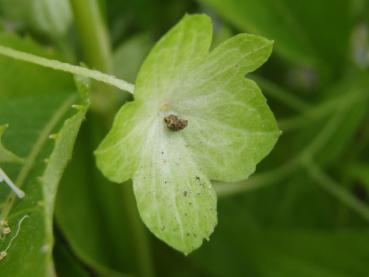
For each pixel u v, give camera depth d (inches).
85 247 3.7
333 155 4.5
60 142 2.4
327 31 4.6
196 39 2.5
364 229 4.4
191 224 2.6
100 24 3.7
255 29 4.3
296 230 4.1
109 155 2.4
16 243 2.5
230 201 4.5
